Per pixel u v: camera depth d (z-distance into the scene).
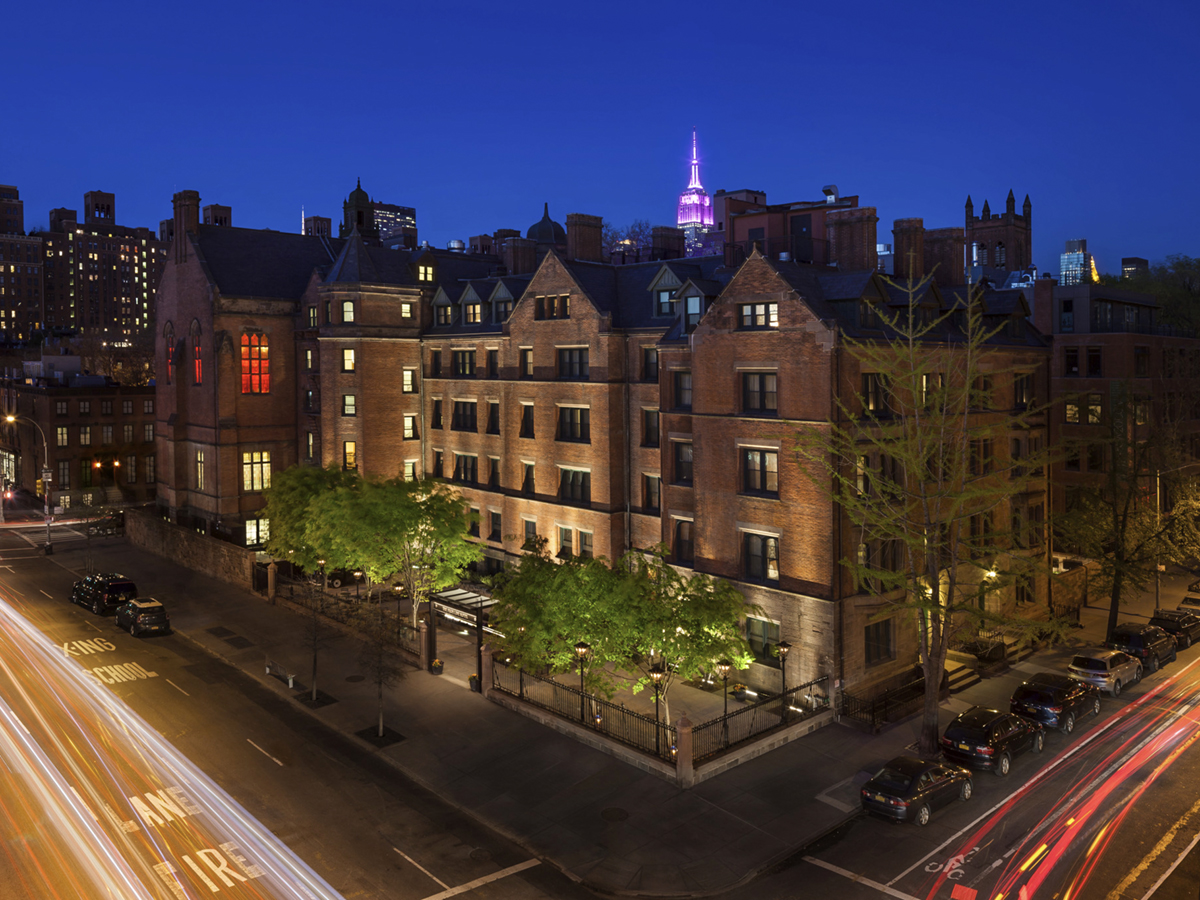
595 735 30.69
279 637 43.88
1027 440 44.62
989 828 24.97
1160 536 44.53
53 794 27.00
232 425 62.88
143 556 63.44
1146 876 22.31
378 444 57.75
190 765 29.23
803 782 27.92
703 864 23.16
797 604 34.62
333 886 21.97
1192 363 63.47
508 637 32.56
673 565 39.94
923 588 30.56
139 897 21.23
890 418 35.72
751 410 36.47
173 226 67.06
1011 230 105.75
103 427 88.06
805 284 35.41
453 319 58.00
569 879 22.58
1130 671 37.38
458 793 27.39
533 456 49.97
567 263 47.62
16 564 61.31
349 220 75.81
